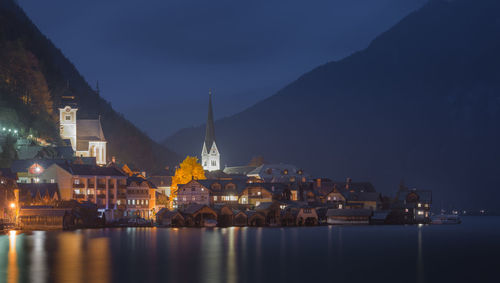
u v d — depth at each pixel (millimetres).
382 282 96000
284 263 113750
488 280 99312
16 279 94500
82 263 110688
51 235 164375
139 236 163000
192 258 118500
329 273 103250
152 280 94812
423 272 106312
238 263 113000
